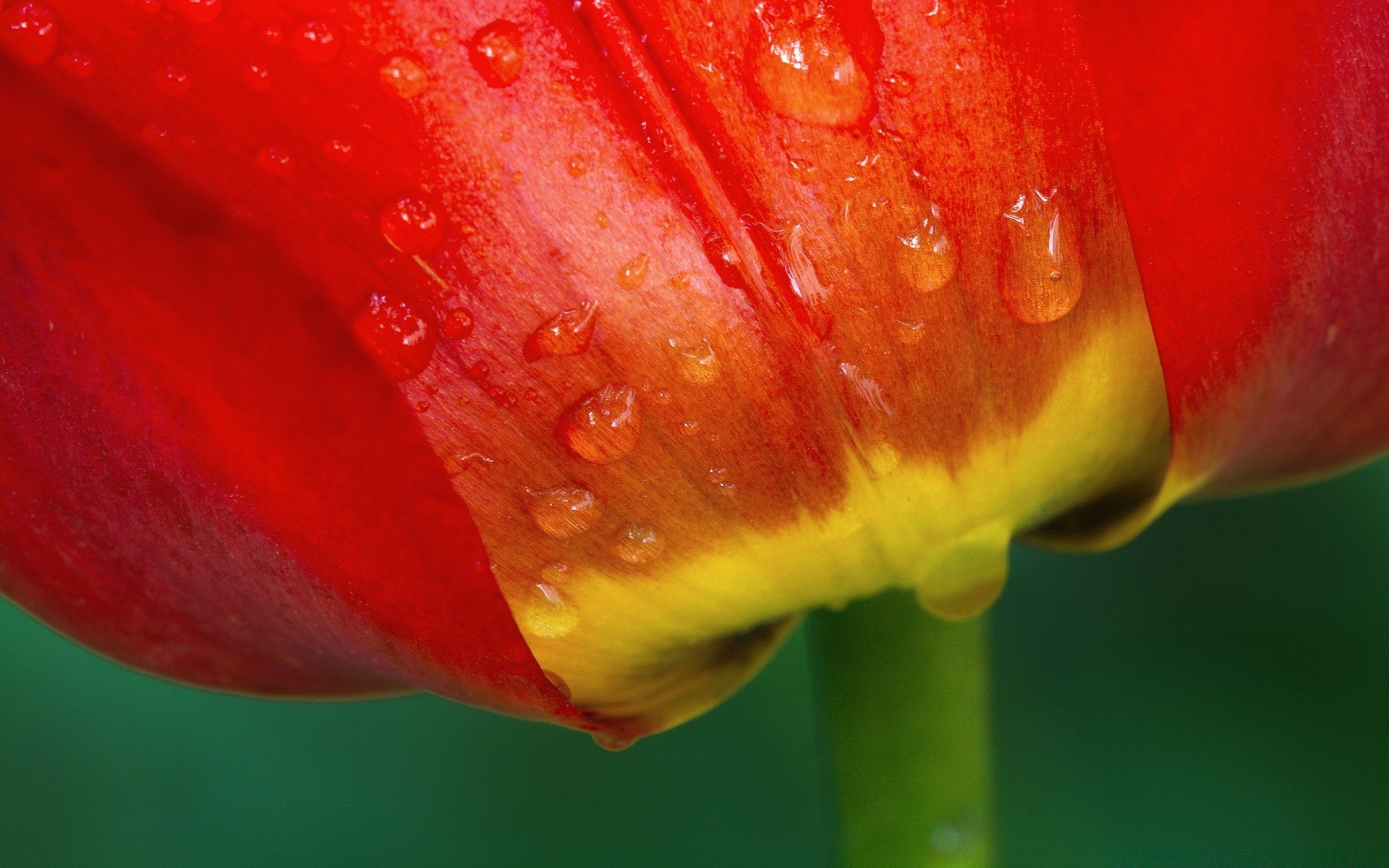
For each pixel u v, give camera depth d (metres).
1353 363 0.15
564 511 0.14
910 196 0.14
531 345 0.14
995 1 0.13
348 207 0.13
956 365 0.14
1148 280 0.14
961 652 0.16
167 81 0.13
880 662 0.16
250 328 0.14
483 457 0.14
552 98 0.13
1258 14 0.14
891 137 0.14
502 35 0.13
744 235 0.14
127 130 0.13
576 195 0.13
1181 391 0.14
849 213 0.14
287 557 0.14
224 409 0.14
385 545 0.14
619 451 0.14
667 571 0.14
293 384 0.14
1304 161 0.14
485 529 0.14
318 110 0.13
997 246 0.14
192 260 0.14
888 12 0.13
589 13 0.13
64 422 0.14
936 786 0.16
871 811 0.16
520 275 0.14
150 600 0.15
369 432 0.14
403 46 0.13
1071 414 0.14
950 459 0.14
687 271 0.14
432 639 0.14
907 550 0.14
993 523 0.14
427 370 0.14
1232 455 0.15
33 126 0.14
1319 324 0.14
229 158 0.13
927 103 0.13
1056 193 0.14
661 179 0.14
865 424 0.14
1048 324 0.14
